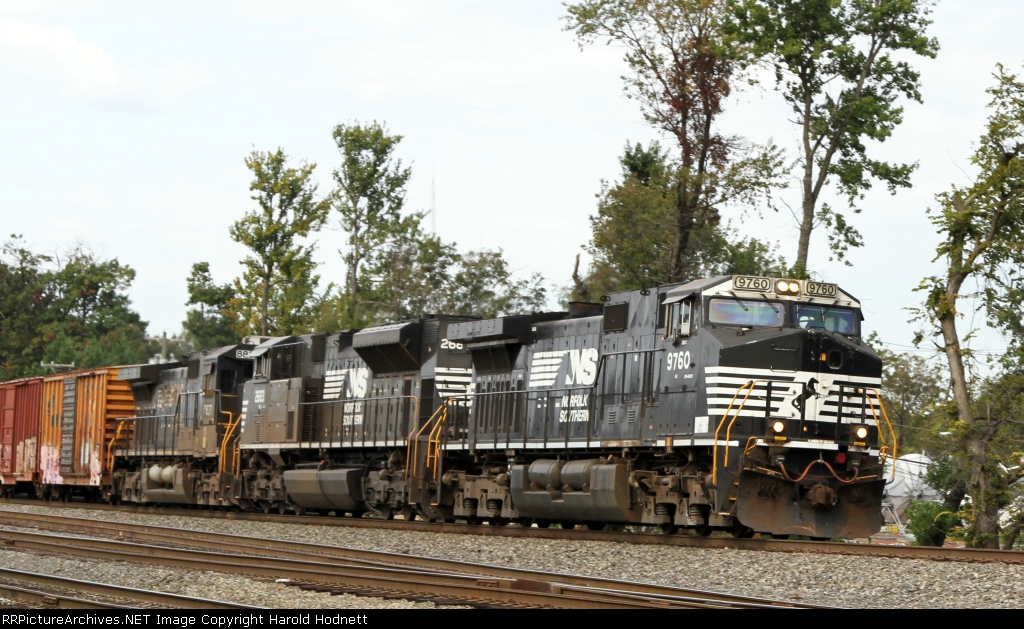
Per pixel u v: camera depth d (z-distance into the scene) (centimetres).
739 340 3297
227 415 5597
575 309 4094
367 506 4728
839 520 3316
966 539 4775
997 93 4831
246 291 8444
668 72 6209
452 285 9312
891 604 2245
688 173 6156
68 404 6744
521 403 4084
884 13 5850
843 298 3488
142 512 5619
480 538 3625
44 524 4294
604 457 3709
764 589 2453
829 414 3322
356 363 4978
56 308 15662
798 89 6188
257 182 8356
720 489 3219
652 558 2955
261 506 5503
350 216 9112
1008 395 5009
